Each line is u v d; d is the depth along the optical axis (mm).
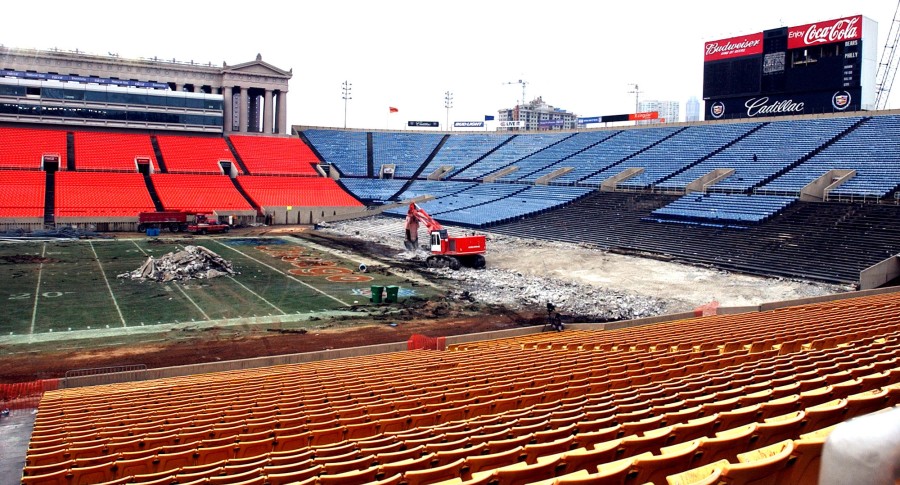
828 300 42406
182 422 16672
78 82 106062
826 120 81312
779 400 9891
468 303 47969
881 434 2354
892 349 16172
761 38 83062
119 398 21969
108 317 41062
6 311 41562
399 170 121062
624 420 11070
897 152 67312
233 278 55125
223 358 33531
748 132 87750
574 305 46406
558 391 15641
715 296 47250
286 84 122938
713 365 17953
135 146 106938
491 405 15273
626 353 23328
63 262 59531
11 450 20406
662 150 93812
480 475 7605
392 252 72375
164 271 54281
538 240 73125
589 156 102500
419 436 12492
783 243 57062
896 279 47156
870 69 76125
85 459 13336
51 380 27828
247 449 13539
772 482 6020
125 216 85812
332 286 53156
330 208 101500
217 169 106812
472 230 81875
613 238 69125
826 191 64875
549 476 7762
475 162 118062
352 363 28984
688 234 65000
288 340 37125
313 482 9219
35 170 94000
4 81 101625
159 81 114375
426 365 24766
